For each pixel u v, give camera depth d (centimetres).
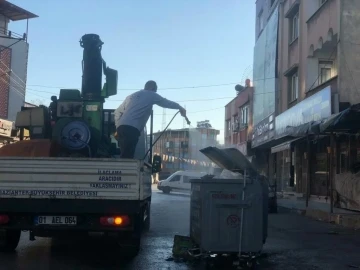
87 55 902
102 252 852
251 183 723
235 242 716
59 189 705
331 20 1786
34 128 883
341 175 1584
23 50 3856
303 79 2170
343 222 1354
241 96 3666
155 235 1108
